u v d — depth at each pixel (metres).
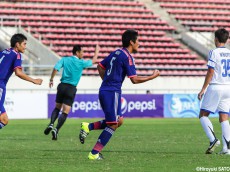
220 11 161.75
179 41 149.88
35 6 146.00
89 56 139.12
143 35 148.88
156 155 38.59
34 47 129.00
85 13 148.75
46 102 107.12
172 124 86.75
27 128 75.56
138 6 156.62
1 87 39.72
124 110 110.31
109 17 150.88
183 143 50.53
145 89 120.38
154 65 141.38
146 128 75.88
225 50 39.91
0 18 139.00
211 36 152.50
